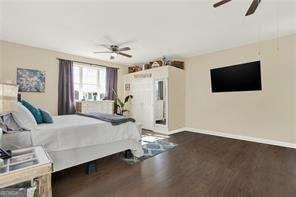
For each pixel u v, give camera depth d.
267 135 4.39
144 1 2.58
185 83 6.13
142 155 3.49
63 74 5.29
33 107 2.79
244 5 2.69
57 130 2.46
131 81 6.60
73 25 3.38
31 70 4.76
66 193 2.19
